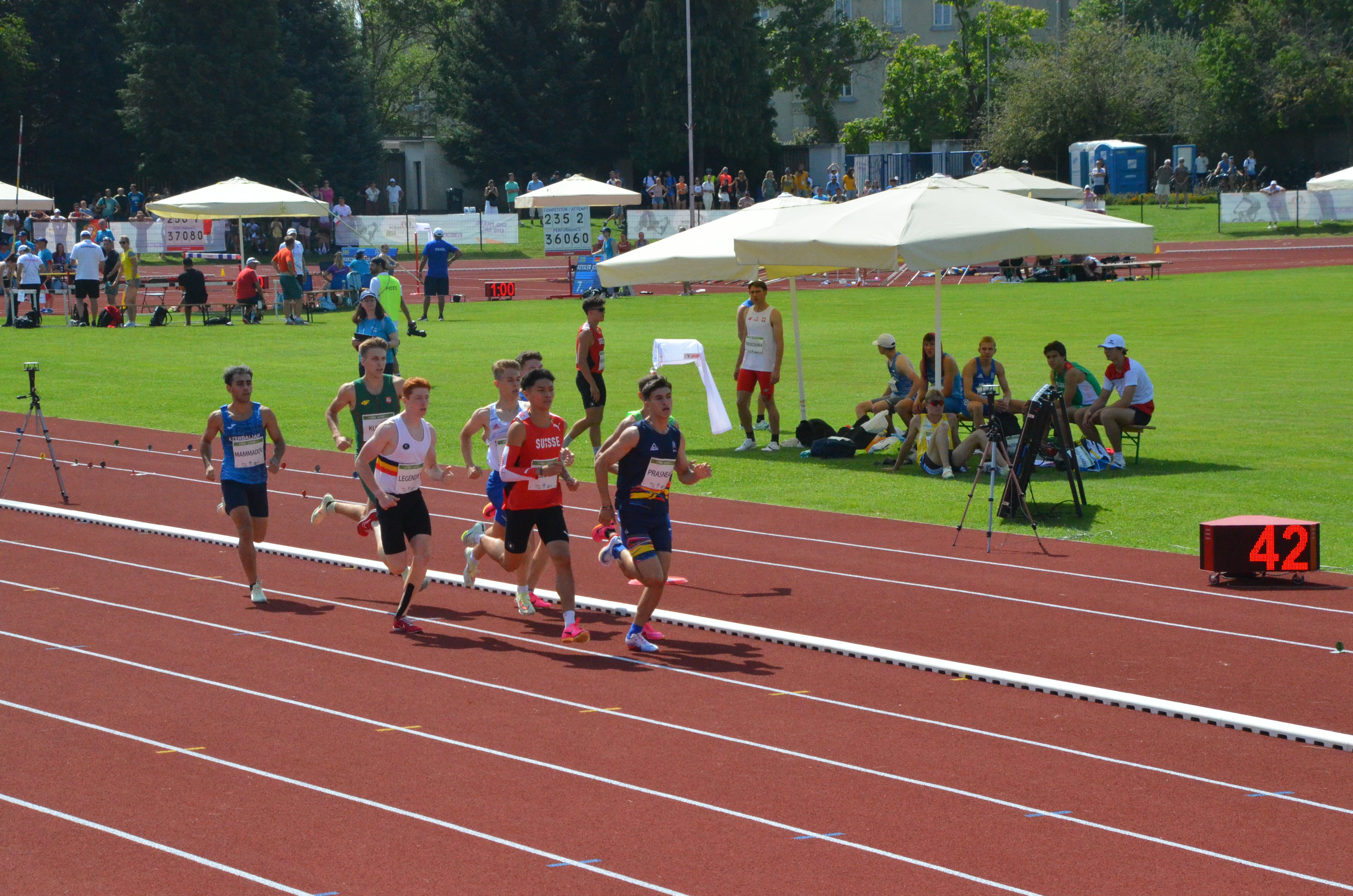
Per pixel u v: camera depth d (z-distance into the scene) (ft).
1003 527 77.41
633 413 56.49
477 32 426.92
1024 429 77.30
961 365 144.97
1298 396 123.13
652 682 51.39
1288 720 46.91
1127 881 34.81
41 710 47.96
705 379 102.68
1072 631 57.82
